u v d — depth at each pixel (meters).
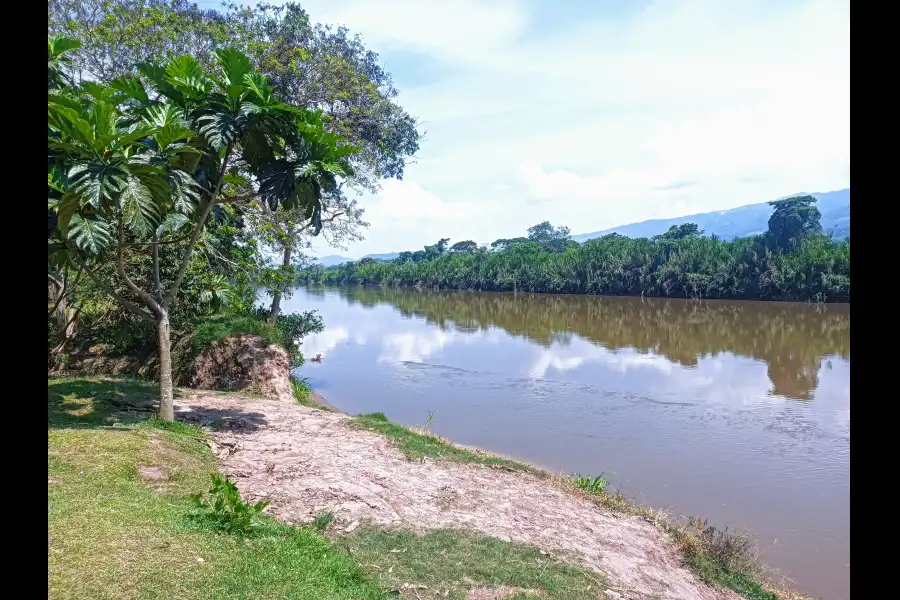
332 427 10.52
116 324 13.85
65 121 6.88
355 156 20.31
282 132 9.32
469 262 85.69
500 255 84.19
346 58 20.55
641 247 65.69
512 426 15.36
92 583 3.61
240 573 4.32
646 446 13.75
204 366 13.94
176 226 8.83
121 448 6.85
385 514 6.74
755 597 6.92
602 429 15.12
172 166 8.52
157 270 9.13
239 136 9.12
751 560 7.90
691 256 59.91
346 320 43.19
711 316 41.91
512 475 9.30
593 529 7.56
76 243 7.40
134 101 9.05
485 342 31.08
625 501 9.27
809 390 19.52
